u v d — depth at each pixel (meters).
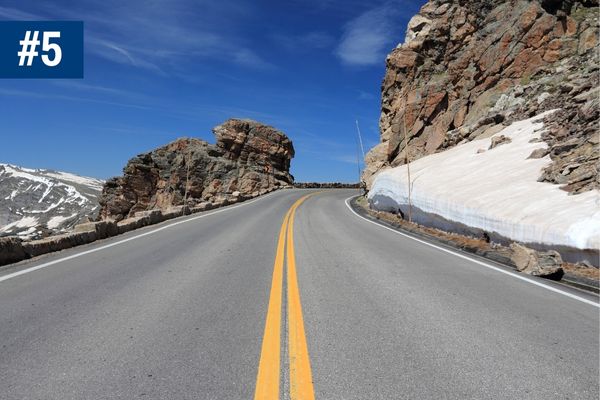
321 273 8.11
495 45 28.28
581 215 9.27
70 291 6.59
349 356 4.21
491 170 16.52
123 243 11.97
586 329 5.17
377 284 7.30
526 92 24.64
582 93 18.94
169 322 5.15
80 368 3.88
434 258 10.24
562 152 14.05
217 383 3.61
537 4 27.03
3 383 3.60
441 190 16.34
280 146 67.50
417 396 3.44
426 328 5.07
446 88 30.56
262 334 4.78
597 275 7.86
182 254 10.12
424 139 30.52
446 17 33.59
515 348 4.49
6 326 4.98
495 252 10.55
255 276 7.75
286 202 33.75
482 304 6.19
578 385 3.68
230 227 16.33
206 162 63.84
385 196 23.44
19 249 9.27
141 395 3.41
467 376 3.81
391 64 36.09
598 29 24.84
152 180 63.91
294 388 3.54
